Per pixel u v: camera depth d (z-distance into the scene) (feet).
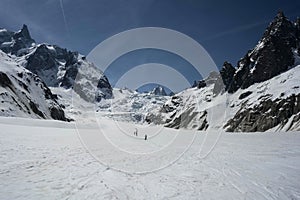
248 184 31.83
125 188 30.71
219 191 29.45
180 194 28.50
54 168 39.34
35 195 26.21
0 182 29.76
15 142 65.26
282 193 27.96
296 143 82.89
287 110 210.79
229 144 89.20
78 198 26.13
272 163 44.96
